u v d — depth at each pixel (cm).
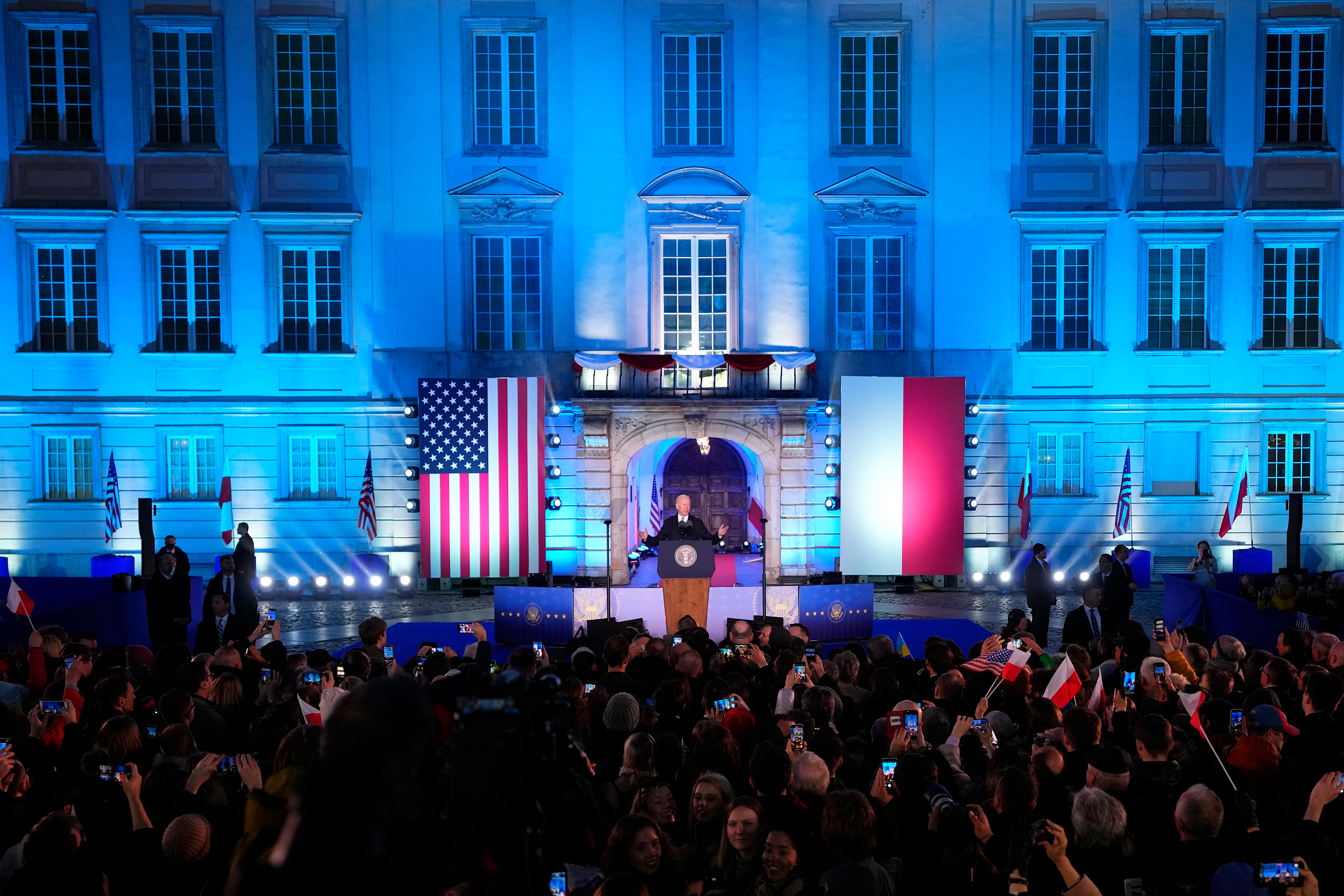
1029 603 1795
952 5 2556
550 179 2556
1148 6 2553
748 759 670
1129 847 526
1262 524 2600
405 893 255
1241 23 2561
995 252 2569
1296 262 2600
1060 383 2584
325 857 241
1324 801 508
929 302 2578
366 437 2552
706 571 1598
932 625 2083
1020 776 521
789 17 2552
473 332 2569
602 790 559
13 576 2464
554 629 1752
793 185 2561
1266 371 2591
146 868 477
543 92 2552
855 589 1711
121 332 2531
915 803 551
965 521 2573
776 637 1238
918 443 2492
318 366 2550
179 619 1706
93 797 599
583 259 2550
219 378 2541
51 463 2548
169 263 2545
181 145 2523
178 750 634
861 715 806
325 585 2502
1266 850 484
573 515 2534
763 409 2491
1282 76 2589
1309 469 2617
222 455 2545
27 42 2505
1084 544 2589
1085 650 975
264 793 329
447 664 877
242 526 1956
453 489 2445
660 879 475
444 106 2544
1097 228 2569
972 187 2564
